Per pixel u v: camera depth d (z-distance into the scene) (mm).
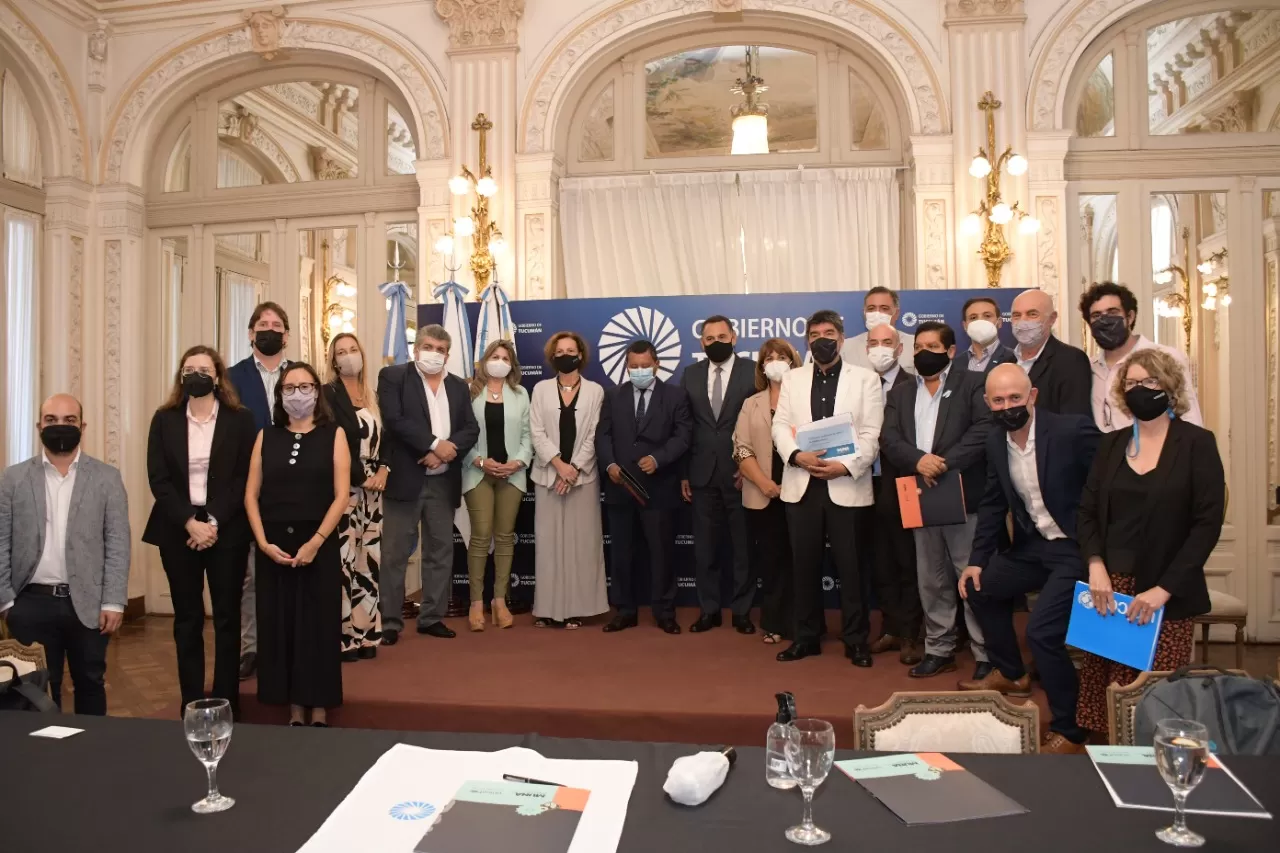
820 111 6074
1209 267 5613
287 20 6312
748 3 5836
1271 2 5539
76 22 6391
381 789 1532
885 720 2000
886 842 1339
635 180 6082
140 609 6402
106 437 6477
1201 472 2639
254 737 1790
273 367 3926
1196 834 1354
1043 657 3035
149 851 1315
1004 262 5512
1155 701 1951
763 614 4219
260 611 3285
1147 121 5676
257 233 6633
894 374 4207
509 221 5953
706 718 3184
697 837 1357
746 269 6008
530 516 4996
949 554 3592
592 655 3980
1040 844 1329
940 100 5691
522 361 5227
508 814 1409
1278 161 5535
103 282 6508
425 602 4418
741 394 4387
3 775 1598
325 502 3287
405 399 4262
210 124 6695
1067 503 3074
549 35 6020
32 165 6258
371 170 6449
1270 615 5418
